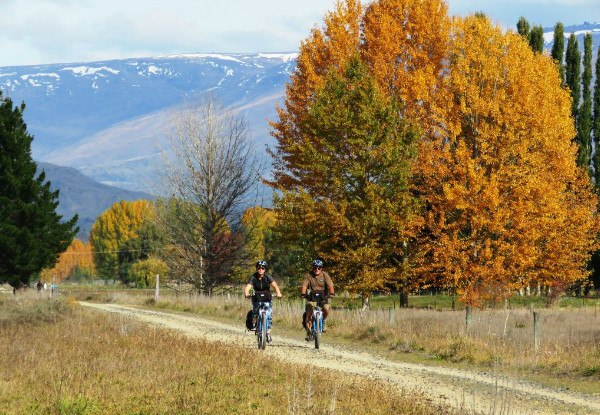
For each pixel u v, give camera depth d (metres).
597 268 115.62
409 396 25.91
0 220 104.94
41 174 112.50
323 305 39.22
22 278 107.31
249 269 102.88
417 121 69.75
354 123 66.81
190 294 101.56
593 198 80.56
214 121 101.50
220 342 38.75
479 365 38.06
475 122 64.62
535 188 61.91
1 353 32.59
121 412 21.30
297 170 73.44
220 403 22.52
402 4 77.56
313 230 68.31
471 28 68.94
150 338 39.97
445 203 61.44
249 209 101.56
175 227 101.44
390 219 64.75
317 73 79.19
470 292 60.72
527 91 65.31
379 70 74.31
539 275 70.94
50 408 21.36
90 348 35.16
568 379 33.56
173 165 101.38
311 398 23.23
